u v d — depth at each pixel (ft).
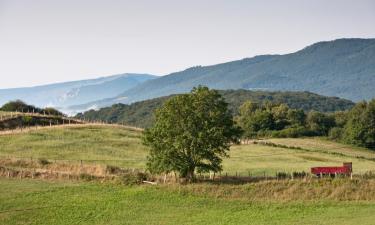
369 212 202.49
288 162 322.96
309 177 241.35
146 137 241.14
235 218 197.36
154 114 246.68
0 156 276.82
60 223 191.93
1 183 234.99
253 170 284.20
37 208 205.46
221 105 241.76
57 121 400.26
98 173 249.75
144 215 200.85
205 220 195.11
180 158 236.22
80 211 203.92
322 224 187.01
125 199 217.97
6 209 203.31
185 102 237.66
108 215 200.44
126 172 252.62
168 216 199.72
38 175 247.09
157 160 236.43
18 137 327.06
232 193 226.17
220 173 253.85
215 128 234.79
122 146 329.11
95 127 379.35
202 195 223.71
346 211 204.74
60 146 312.91
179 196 222.28
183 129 235.81
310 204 215.10
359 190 227.81
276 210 207.92
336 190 227.61
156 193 224.74
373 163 344.69
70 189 229.04
